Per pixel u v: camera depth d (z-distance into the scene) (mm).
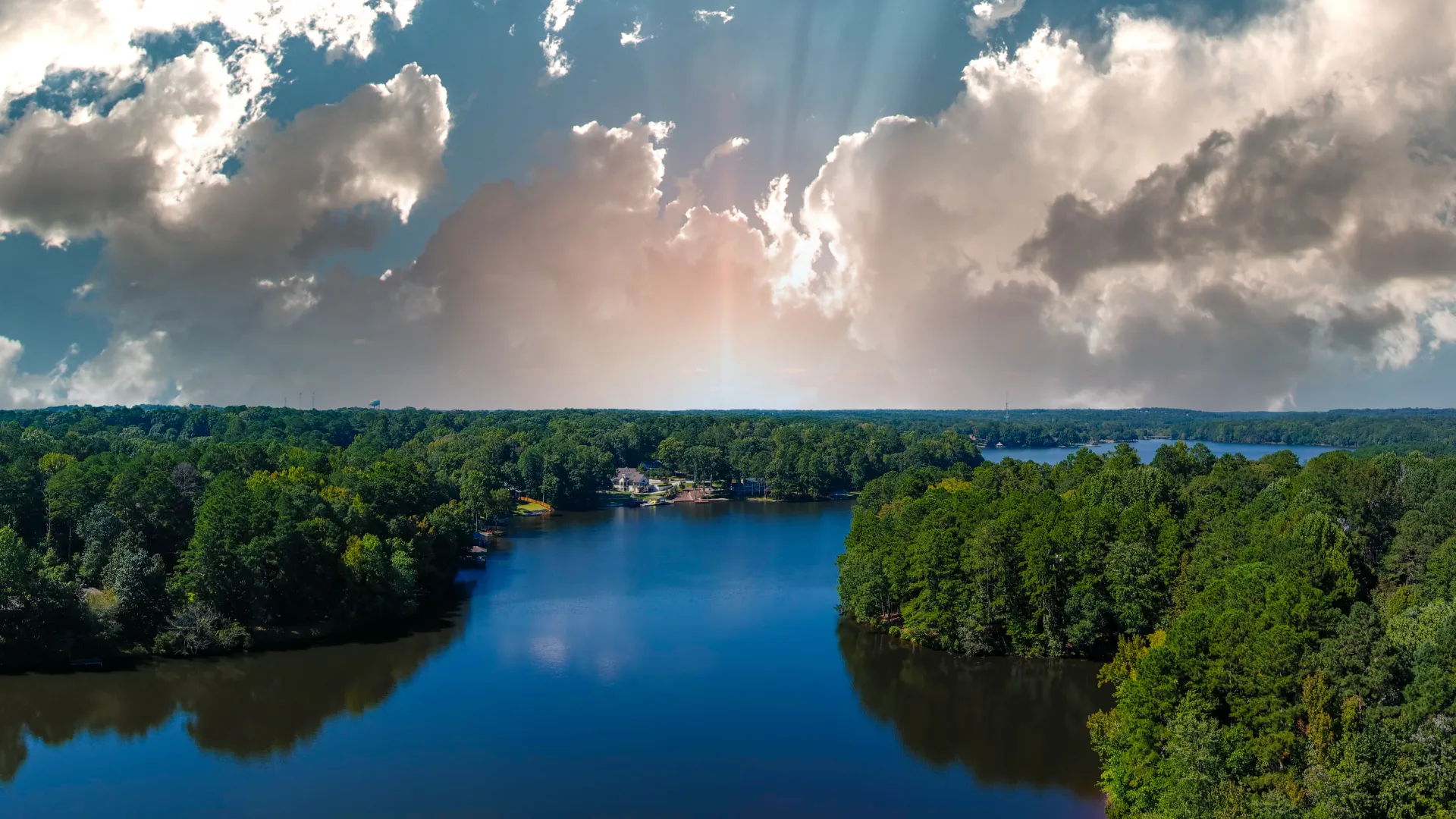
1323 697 71188
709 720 108438
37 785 91000
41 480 155750
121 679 119375
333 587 145625
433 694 116500
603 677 123062
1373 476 146000
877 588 143500
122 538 133625
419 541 172125
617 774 94188
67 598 122625
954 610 131750
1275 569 100500
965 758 97812
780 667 127438
